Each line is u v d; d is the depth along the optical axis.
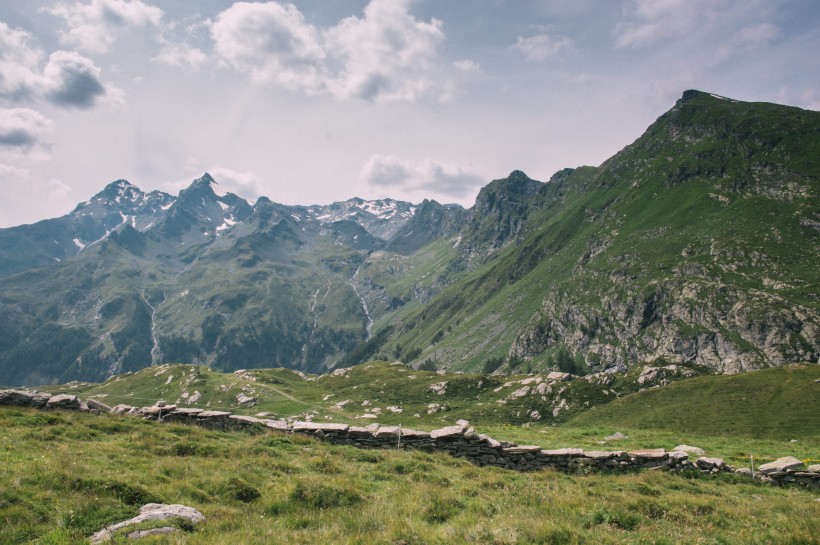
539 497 18.62
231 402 157.75
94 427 25.44
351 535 12.97
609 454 26.78
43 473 15.91
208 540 12.02
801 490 25.02
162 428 27.17
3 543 11.72
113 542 11.69
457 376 164.88
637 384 132.25
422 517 15.37
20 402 28.42
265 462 22.06
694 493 23.00
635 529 15.33
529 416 126.44
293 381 197.25
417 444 28.30
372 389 165.88
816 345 187.62
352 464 23.77
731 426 86.88
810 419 83.06
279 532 13.32
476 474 23.59
